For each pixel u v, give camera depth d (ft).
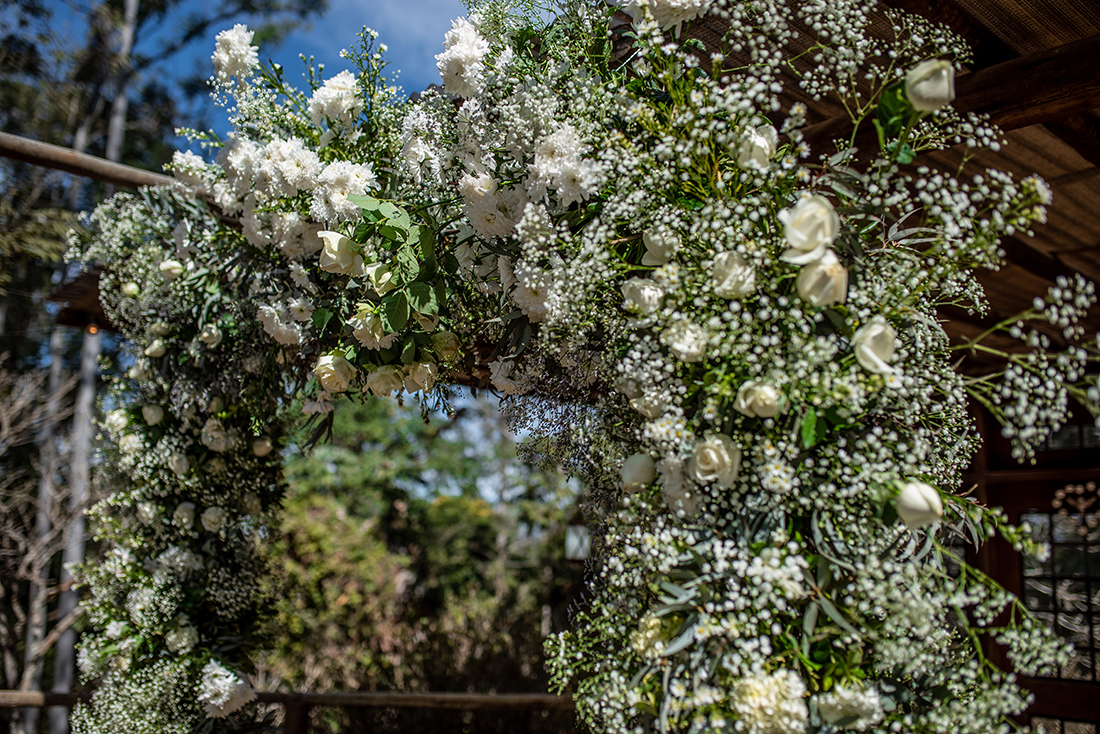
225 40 5.88
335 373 5.28
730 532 3.76
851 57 3.92
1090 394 3.17
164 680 7.23
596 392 4.92
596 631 4.33
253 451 8.04
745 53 5.66
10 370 24.99
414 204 5.09
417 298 4.86
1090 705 11.21
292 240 5.78
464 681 15.21
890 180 3.84
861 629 3.54
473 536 30.94
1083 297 3.20
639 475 4.03
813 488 3.69
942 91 3.28
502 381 5.25
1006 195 3.36
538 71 4.81
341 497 28.86
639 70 4.37
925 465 4.01
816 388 3.51
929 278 3.71
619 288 4.31
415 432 31.60
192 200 7.31
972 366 13.04
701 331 3.72
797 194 3.99
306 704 11.14
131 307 7.75
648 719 3.92
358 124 5.83
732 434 3.81
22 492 20.07
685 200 4.12
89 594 8.07
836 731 3.49
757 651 3.58
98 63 28.40
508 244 4.79
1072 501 11.84
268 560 8.86
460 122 5.10
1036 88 5.15
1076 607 11.72
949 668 3.69
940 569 3.70
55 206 26.45
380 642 17.70
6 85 27.14
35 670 18.38
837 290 3.39
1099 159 6.53
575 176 4.19
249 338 6.96
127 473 8.14
